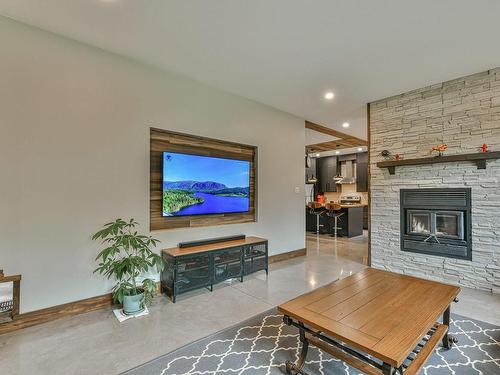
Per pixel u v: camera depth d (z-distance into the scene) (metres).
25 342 2.13
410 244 3.83
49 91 2.48
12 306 2.29
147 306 2.81
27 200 2.37
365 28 2.39
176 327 2.37
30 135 2.39
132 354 1.98
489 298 2.99
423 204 3.72
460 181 3.42
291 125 4.92
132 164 2.98
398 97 3.99
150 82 3.12
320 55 2.87
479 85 3.28
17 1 2.06
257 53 2.83
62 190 2.54
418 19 2.26
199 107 3.58
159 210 3.36
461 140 3.41
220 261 3.39
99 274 2.75
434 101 3.64
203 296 3.09
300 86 3.70
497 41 2.58
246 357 1.95
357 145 7.81
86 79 2.68
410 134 3.86
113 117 2.85
